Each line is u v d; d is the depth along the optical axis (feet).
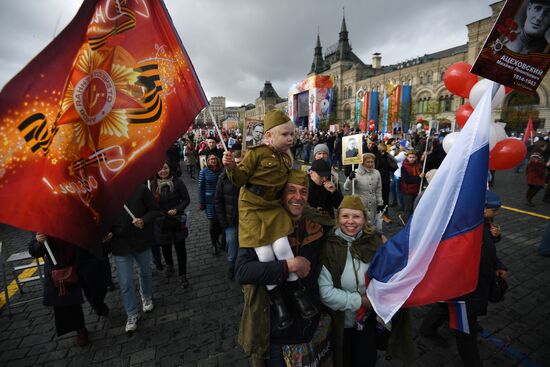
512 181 37.19
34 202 5.51
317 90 157.69
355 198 6.24
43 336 10.34
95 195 6.23
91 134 6.10
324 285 5.72
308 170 11.82
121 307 11.98
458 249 5.56
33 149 5.47
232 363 8.78
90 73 5.96
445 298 5.57
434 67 139.33
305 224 5.65
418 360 8.59
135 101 6.50
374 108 127.03
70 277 8.98
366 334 6.40
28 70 5.32
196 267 15.34
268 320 5.12
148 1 6.50
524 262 14.44
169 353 9.27
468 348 7.25
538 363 8.45
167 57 6.70
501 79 5.72
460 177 5.66
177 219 13.17
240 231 5.08
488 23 107.65
